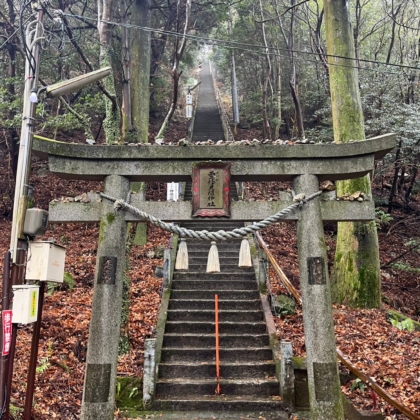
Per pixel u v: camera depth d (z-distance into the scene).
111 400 4.46
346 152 4.97
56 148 4.87
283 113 24.00
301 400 6.31
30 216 4.57
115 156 4.95
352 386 6.75
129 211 4.91
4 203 15.84
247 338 7.75
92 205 5.01
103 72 5.41
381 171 15.16
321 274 4.72
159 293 10.39
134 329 8.62
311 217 4.89
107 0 9.34
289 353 6.45
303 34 21.77
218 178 4.95
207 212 4.89
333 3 11.29
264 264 9.73
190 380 6.81
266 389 6.61
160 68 21.53
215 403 6.25
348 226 10.81
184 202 4.98
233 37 22.30
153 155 4.97
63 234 14.27
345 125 10.73
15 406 5.26
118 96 14.27
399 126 13.81
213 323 8.12
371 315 9.71
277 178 5.18
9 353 4.24
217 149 5.00
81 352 7.41
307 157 5.00
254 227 4.79
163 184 18.55
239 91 31.58
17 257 4.50
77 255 12.42
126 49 10.91
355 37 16.98
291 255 13.95
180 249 5.02
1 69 16.30
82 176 5.05
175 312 8.51
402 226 16.67
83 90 17.11
